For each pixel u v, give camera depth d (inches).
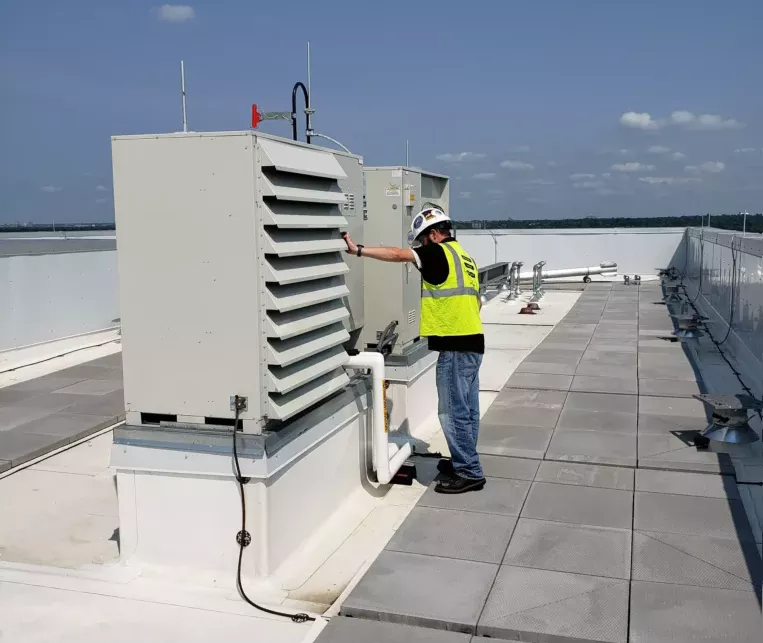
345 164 210.7
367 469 222.2
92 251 468.4
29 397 334.3
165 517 169.3
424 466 238.5
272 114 219.3
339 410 199.2
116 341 471.2
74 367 398.6
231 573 166.7
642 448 244.4
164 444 166.1
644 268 890.7
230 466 162.2
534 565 164.9
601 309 617.6
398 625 144.2
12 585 165.5
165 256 163.9
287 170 163.2
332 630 142.8
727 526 183.2
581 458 235.0
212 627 147.4
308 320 180.4
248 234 158.2
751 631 137.6
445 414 204.8
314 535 187.5
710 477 216.8
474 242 927.7
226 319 161.8
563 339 467.2
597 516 190.5
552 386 335.9
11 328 405.1
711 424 252.7
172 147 160.6
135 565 172.6
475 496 205.6
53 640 142.6
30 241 552.4
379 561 167.6
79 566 178.4
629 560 166.2
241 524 164.6
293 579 167.5
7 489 231.0
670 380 345.4
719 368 373.7
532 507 197.2
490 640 138.6
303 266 178.4
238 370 162.2
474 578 159.5
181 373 166.6
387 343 246.1
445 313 200.4
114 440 169.5
